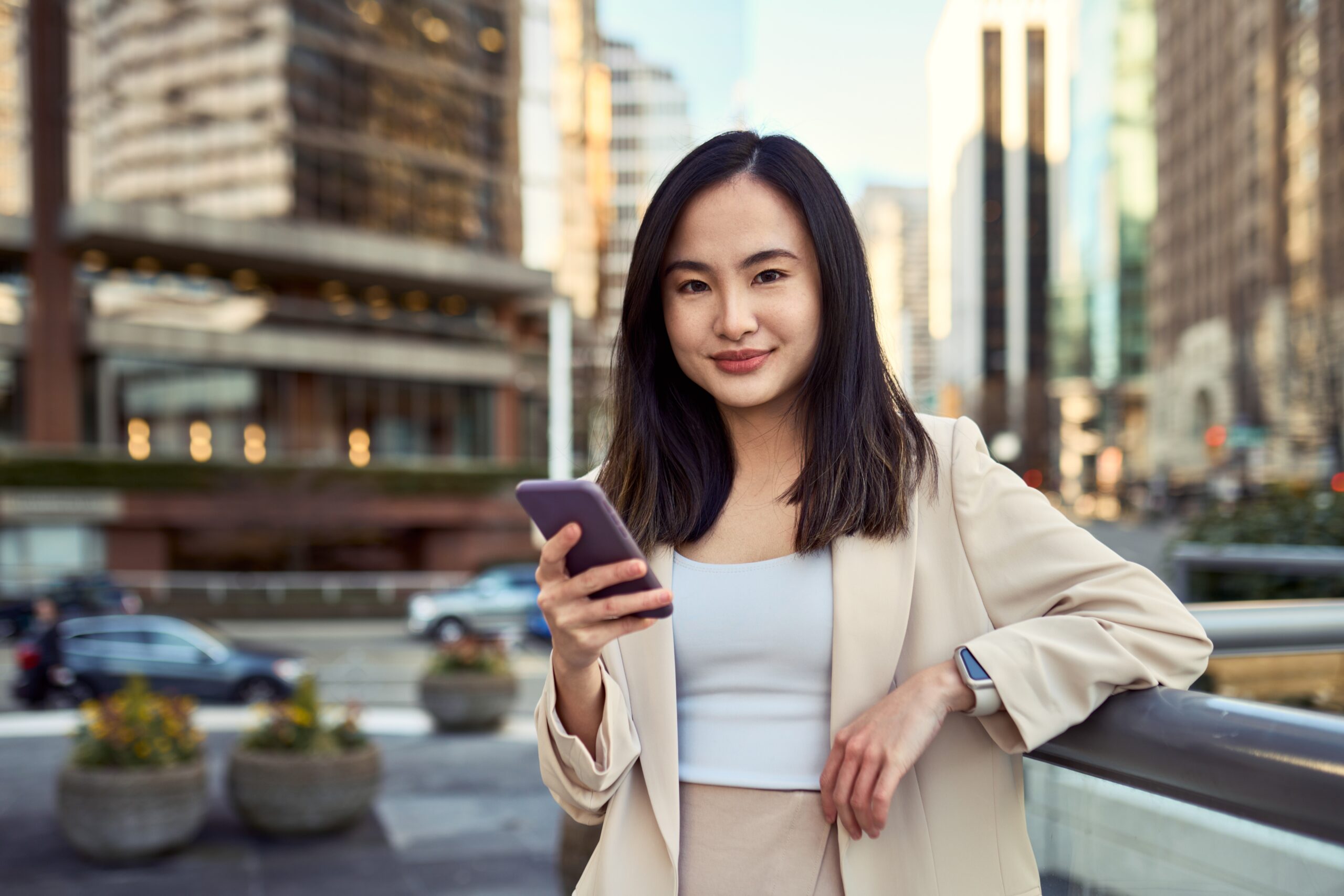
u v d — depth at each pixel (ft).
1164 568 23.49
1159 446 250.16
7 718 41.55
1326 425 126.31
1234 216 198.39
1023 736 3.28
